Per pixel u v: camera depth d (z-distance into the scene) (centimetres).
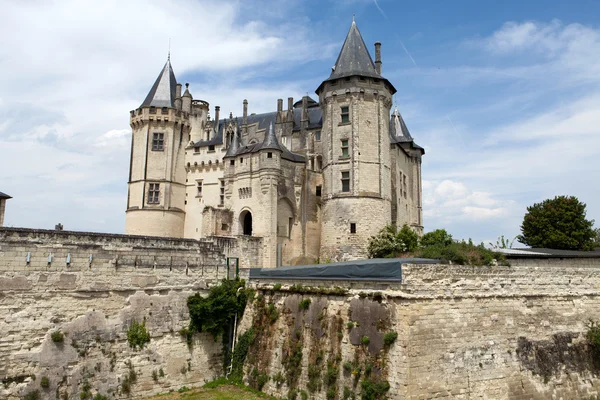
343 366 2119
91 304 2406
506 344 2173
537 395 2181
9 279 2192
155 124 5631
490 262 2261
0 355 2119
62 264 2344
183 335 2694
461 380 2000
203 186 5681
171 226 5547
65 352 2281
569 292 2477
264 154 4459
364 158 4316
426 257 2284
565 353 2338
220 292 2811
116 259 2519
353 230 4209
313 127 5097
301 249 4603
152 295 2622
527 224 4678
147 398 2466
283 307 2584
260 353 2630
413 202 6016
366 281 2153
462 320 2075
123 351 2462
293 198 4631
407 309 1944
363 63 4528
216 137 5941
